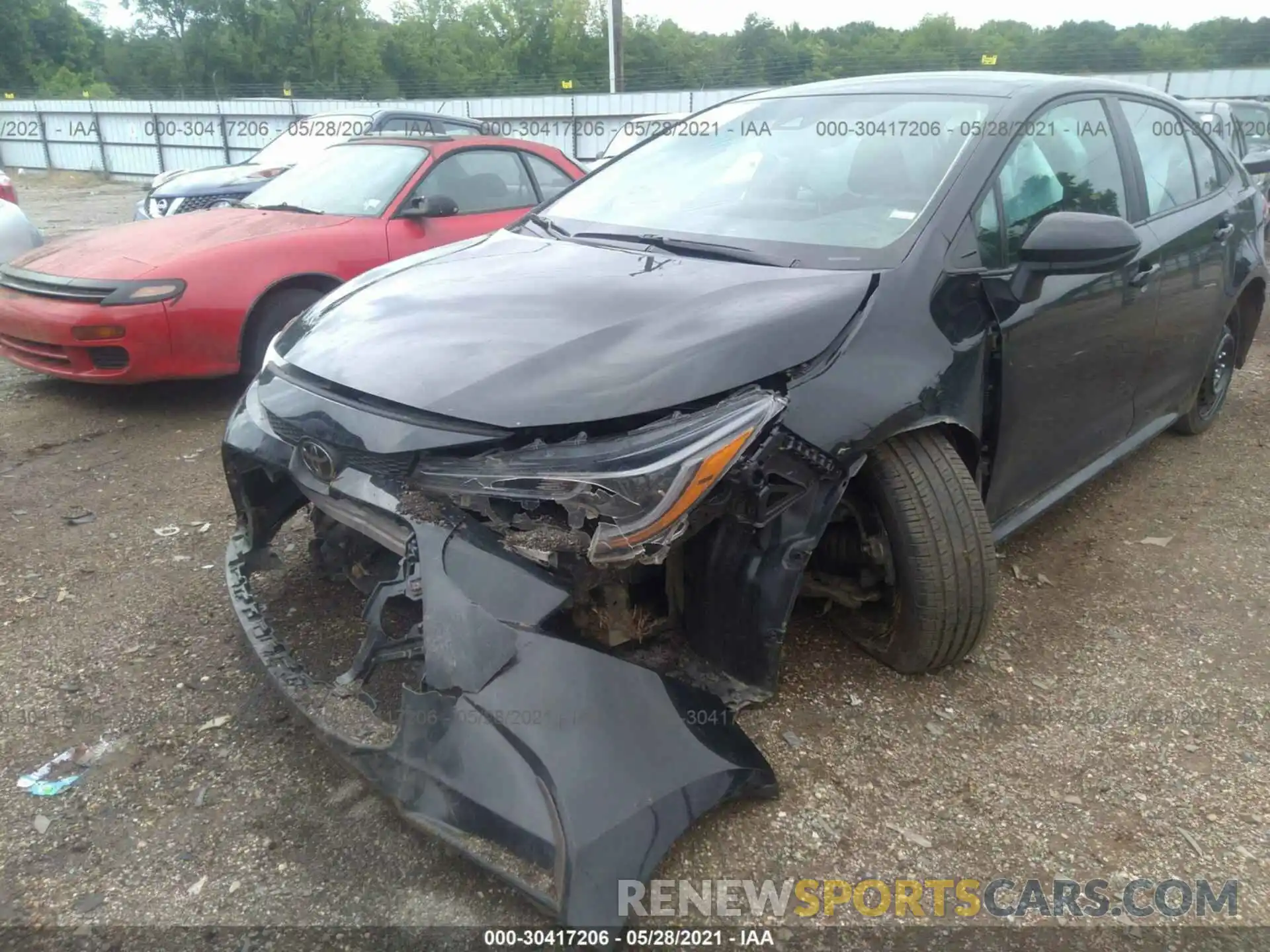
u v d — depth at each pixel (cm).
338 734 206
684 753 196
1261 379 602
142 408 514
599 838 177
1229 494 417
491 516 204
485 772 183
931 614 248
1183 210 382
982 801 230
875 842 216
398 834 216
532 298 247
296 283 520
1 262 662
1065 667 285
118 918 195
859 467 225
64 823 219
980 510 251
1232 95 1775
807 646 286
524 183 658
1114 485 426
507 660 188
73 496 397
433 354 224
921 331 243
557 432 202
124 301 463
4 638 290
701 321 225
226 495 402
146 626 298
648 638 229
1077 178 319
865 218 274
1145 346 351
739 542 219
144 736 248
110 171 2547
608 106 2030
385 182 587
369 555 270
